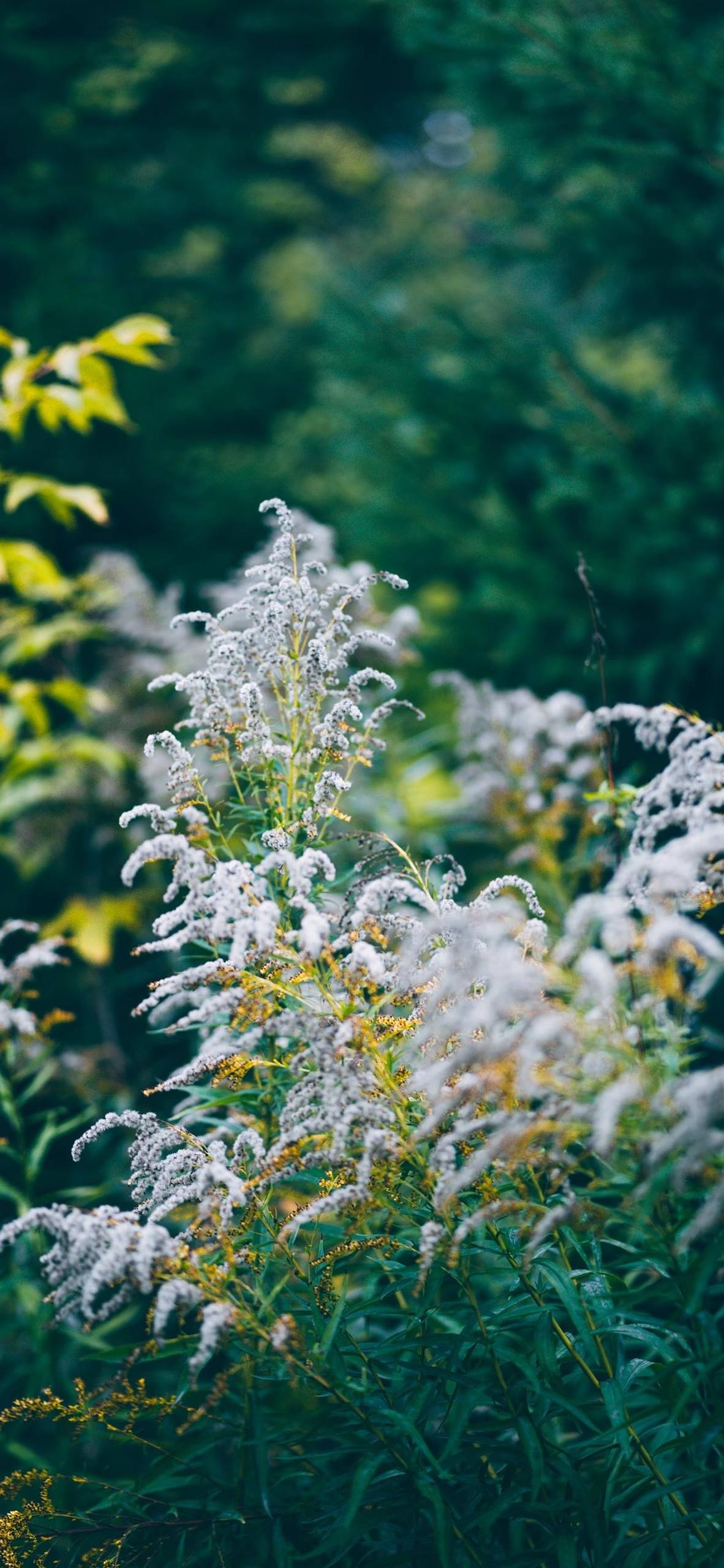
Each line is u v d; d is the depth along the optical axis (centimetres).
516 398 441
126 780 390
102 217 570
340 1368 151
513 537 413
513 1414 150
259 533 584
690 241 391
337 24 655
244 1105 185
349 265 898
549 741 336
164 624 380
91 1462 240
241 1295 159
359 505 526
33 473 484
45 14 543
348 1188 141
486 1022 132
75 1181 306
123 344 278
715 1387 151
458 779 332
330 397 509
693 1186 148
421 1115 160
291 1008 166
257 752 176
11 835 399
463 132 1057
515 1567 149
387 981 155
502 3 353
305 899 154
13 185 512
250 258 782
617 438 399
